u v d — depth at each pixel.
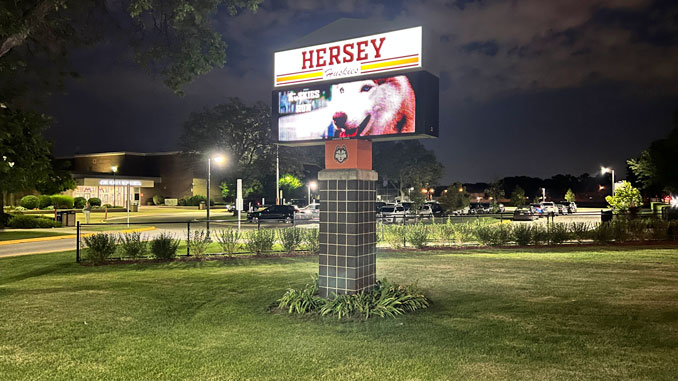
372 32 8.76
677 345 5.92
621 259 14.36
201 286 10.48
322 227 8.52
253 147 53.16
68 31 14.70
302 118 9.17
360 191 8.35
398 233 18.92
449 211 43.53
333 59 9.09
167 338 6.63
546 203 51.50
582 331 6.58
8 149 17.77
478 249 17.70
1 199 30.97
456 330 6.77
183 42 14.26
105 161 92.50
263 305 8.55
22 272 12.82
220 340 6.51
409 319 7.41
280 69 9.63
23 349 6.19
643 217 23.33
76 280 11.42
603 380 4.90
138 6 11.88
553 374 5.08
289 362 5.62
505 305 8.25
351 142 8.49
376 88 8.54
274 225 37.38
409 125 8.28
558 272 11.92
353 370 5.34
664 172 32.81
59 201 57.06
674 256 15.01
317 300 8.20
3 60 14.55
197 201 79.94
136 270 13.06
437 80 8.76
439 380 5.01
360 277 8.32
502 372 5.18
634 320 7.09
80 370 5.43
